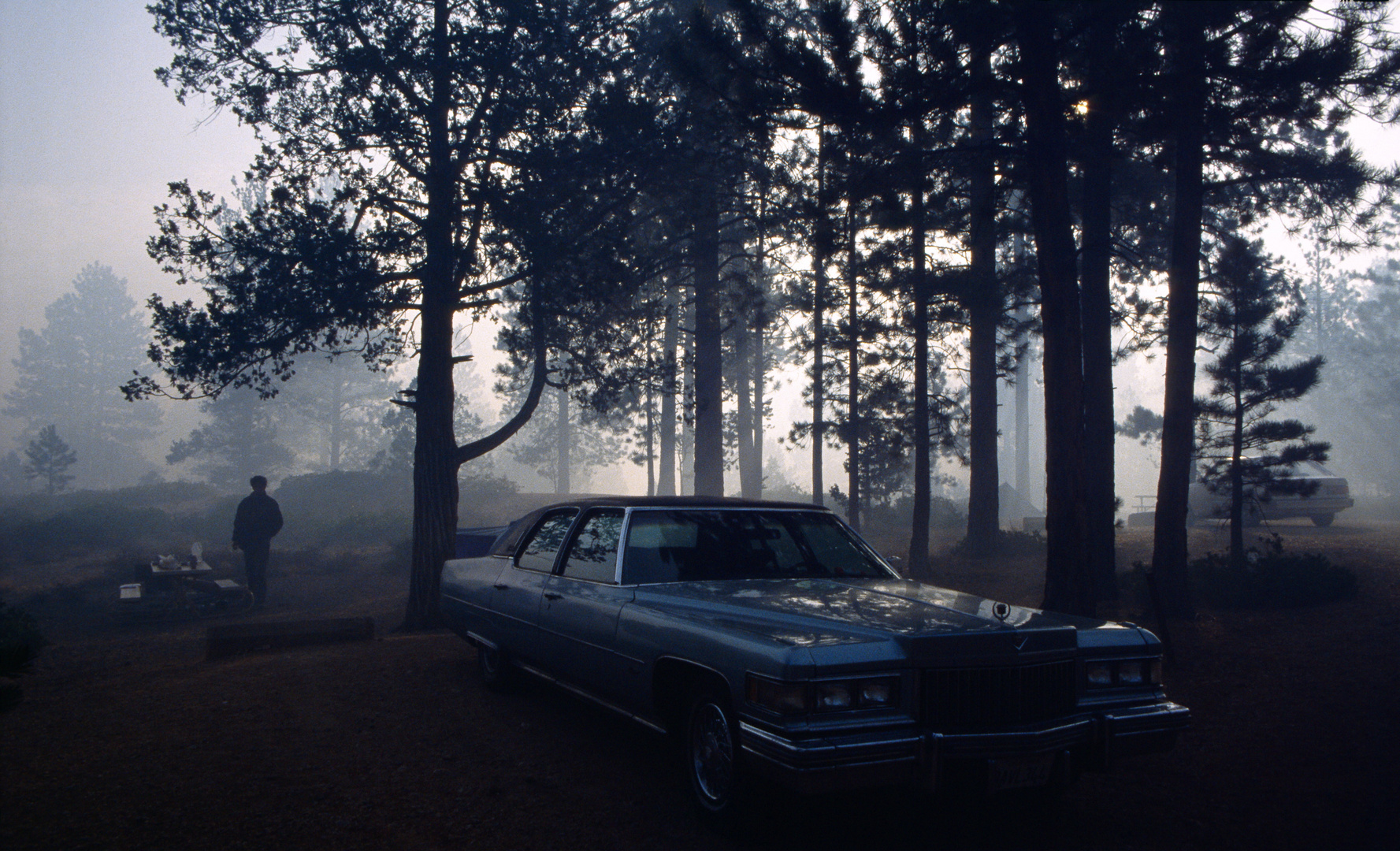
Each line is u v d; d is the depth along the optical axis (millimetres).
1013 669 3990
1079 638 4328
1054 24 8469
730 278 20938
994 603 4758
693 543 5461
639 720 4895
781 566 5418
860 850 4137
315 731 5941
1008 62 9219
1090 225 12352
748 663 3924
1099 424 11680
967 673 3920
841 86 9141
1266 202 14422
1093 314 12062
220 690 7195
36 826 4289
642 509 5594
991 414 18219
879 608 4461
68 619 15398
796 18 11328
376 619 14203
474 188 12320
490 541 12516
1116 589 11086
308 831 4234
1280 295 19859
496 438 13109
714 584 5086
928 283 15859
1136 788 5070
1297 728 5996
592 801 4672
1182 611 9742
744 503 5863
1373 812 4617
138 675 8578
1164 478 10016
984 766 3824
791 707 3686
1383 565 12023
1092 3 8031
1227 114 9500
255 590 16000
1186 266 10227
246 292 11578
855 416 18438
